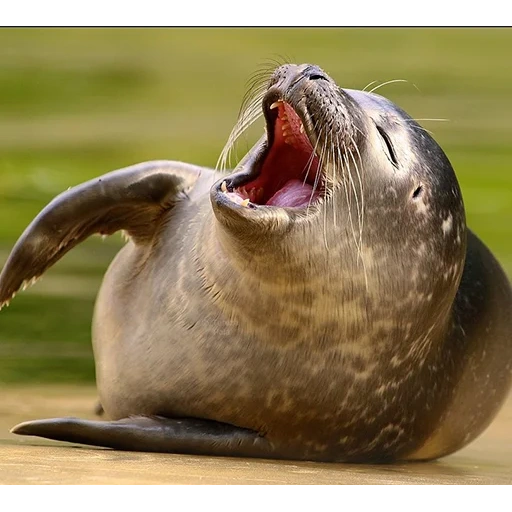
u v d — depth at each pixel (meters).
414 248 23.16
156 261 25.27
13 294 26.38
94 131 71.88
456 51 95.06
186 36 98.69
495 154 68.62
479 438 30.17
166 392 23.73
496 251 51.12
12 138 68.44
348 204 22.19
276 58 92.06
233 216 20.84
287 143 22.47
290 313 22.61
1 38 92.56
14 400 31.08
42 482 18.34
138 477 19.22
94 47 93.19
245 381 23.16
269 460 23.39
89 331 38.25
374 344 23.30
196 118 77.69
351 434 24.17
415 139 23.89
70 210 25.59
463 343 26.03
